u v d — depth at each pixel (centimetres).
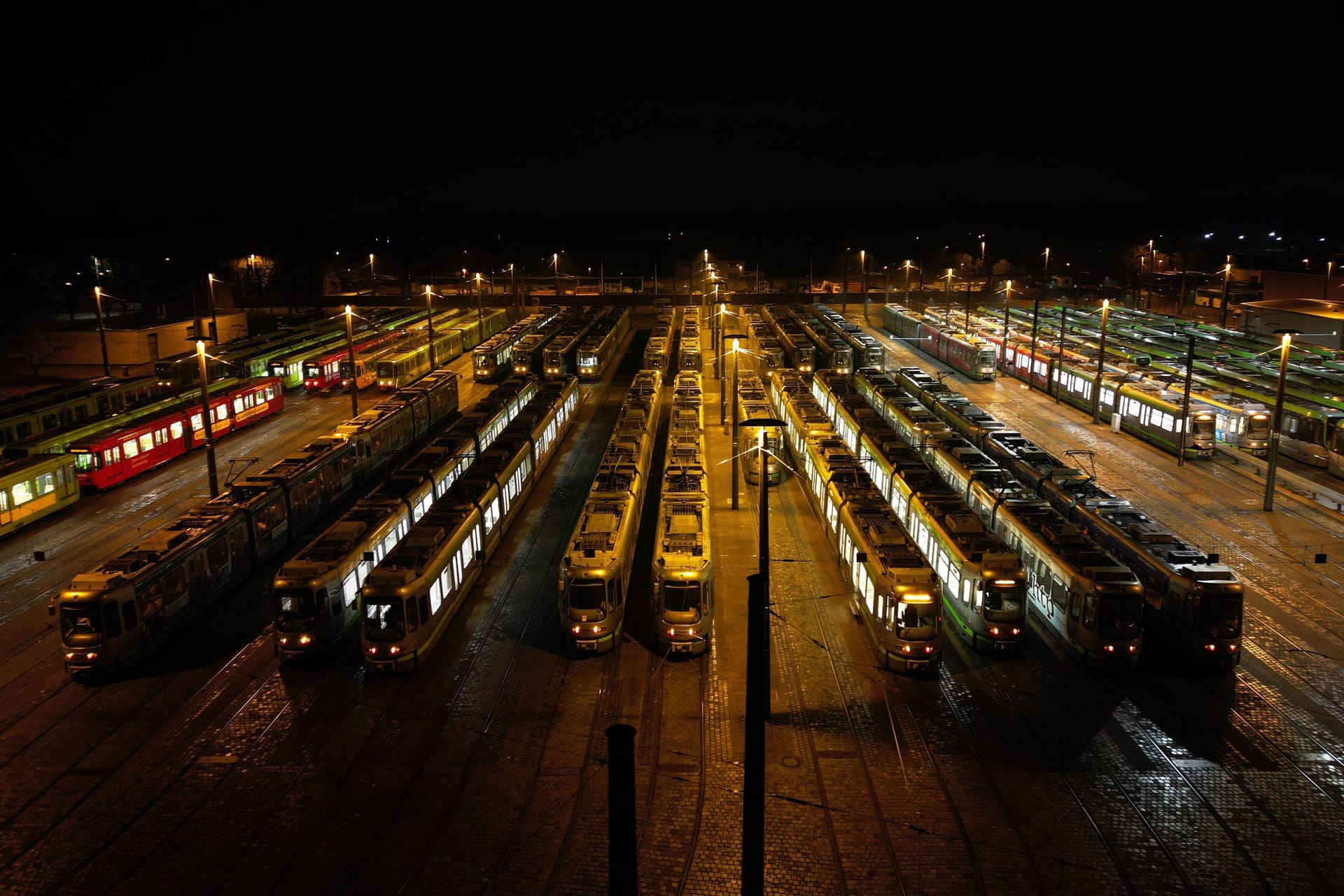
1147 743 2405
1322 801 2161
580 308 10806
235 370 6944
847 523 3362
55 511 4309
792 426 5103
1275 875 1911
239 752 2389
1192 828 2061
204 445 5566
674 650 2831
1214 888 1873
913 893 1850
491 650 2950
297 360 7431
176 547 3089
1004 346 7788
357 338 8431
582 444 5669
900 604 2711
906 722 2500
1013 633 2828
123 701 2661
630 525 3347
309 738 2455
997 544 3050
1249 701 2614
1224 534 3947
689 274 17100
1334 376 6131
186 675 2812
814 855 1962
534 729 2483
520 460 4334
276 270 14300
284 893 1866
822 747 2381
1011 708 2575
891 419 5328
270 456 5325
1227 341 7875
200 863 1966
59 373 7662
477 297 12531
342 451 4444
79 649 2709
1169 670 2803
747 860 1331
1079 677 2761
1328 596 3309
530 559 3756
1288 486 4634
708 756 2339
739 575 3553
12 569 3681
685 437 4544
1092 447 5438
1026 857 1961
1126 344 7594
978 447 4816
